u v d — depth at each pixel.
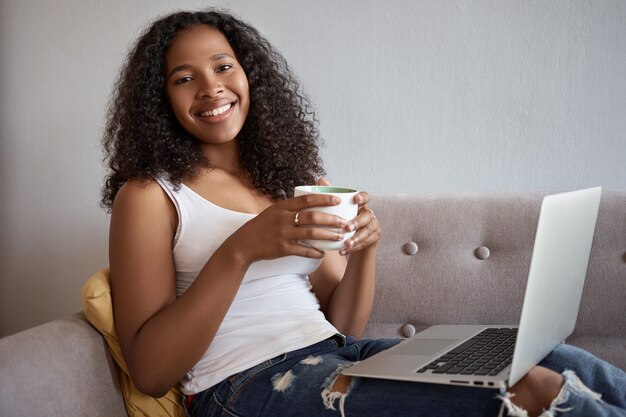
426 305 1.65
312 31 1.87
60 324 1.20
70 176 1.94
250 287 1.29
